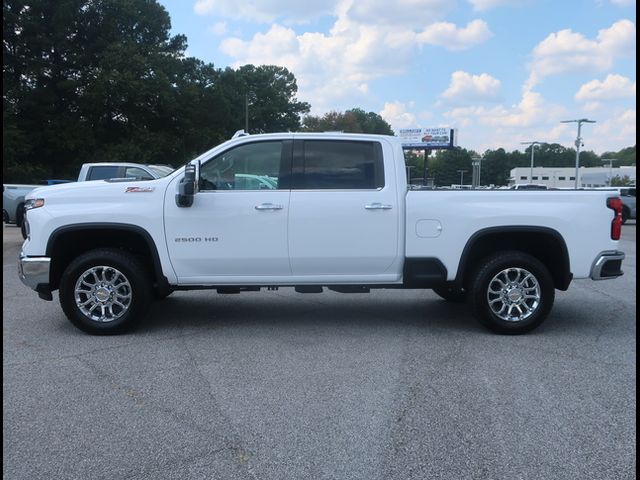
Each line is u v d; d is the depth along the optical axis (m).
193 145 47.56
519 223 5.93
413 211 5.95
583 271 6.01
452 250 5.98
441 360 5.18
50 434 3.67
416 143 47.34
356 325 6.50
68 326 6.43
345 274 6.06
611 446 3.48
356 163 6.05
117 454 3.41
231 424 3.82
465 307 7.47
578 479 3.12
